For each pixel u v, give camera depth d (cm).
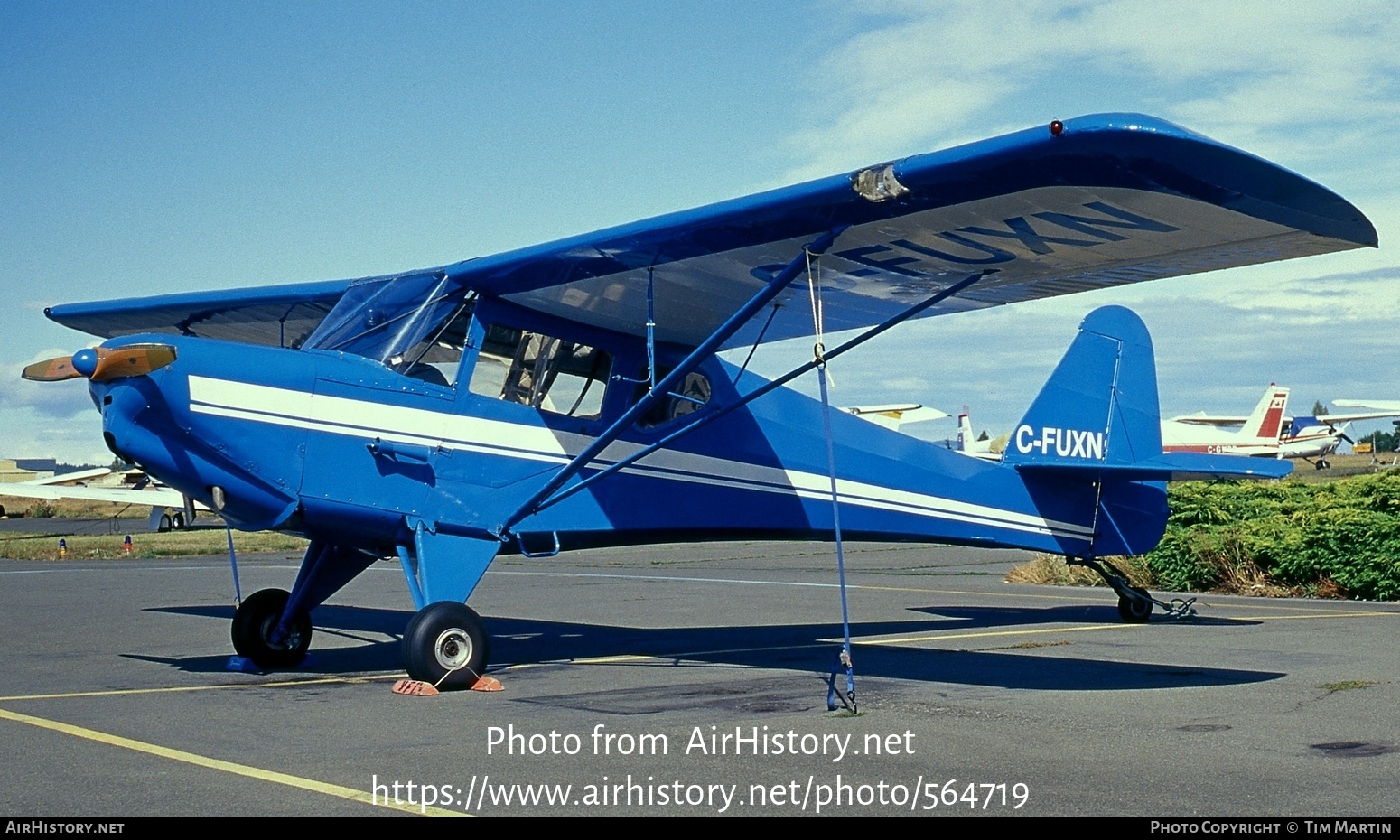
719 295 789
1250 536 1433
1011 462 1035
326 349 774
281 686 709
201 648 921
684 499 870
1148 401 1110
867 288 770
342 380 732
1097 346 1084
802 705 618
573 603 1332
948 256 693
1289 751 495
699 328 856
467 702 639
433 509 753
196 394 683
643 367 862
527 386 805
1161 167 526
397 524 746
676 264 734
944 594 1406
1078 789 434
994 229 637
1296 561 1362
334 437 724
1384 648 847
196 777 455
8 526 5234
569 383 827
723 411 783
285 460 710
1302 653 821
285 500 716
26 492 3422
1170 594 1405
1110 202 576
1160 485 1105
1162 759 482
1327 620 1062
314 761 484
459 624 690
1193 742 517
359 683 723
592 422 830
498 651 886
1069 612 1167
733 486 891
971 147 557
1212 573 1435
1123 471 1004
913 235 660
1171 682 691
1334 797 420
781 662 806
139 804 414
